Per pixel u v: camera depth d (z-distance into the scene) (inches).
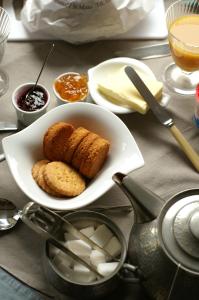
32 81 43.1
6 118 41.0
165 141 40.4
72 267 33.6
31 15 44.2
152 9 46.5
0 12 44.9
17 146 36.7
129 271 32.7
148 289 32.0
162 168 39.0
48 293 34.2
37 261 35.3
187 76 44.1
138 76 41.0
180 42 41.0
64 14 43.0
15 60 44.0
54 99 42.4
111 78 41.8
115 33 44.9
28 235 36.1
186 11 44.5
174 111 41.9
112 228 34.5
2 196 37.5
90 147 36.4
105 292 33.2
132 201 31.3
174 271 29.9
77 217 34.6
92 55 44.8
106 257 33.6
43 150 37.6
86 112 38.2
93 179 37.2
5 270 35.0
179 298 30.5
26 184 35.4
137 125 41.1
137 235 31.7
